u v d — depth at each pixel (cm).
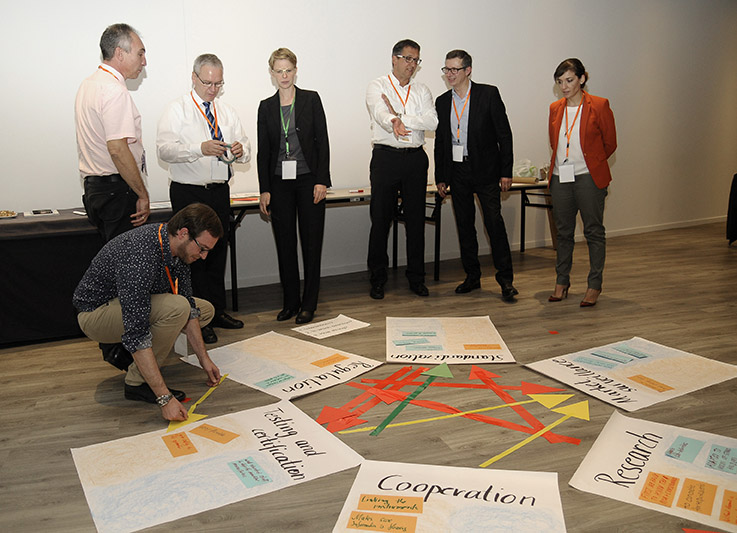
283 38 443
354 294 428
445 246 541
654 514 177
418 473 198
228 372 287
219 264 352
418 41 493
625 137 616
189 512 181
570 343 319
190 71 418
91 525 177
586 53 576
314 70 458
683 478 194
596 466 202
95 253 343
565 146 372
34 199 388
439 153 418
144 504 185
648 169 638
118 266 219
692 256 527
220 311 357
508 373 282
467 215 415
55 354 321
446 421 237
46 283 334
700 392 257
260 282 468
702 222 688
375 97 394
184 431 228
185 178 330
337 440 220
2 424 241
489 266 507
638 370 281
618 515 177
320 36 455
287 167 353
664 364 288
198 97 335
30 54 373
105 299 244
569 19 560
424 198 407
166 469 203
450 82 391
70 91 386
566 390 263
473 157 396
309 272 369
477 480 194
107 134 283
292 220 366
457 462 206
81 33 384
